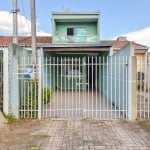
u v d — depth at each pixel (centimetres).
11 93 793
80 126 718
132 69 804
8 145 555
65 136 621
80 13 2111
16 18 1047
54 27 2134
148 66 909
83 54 1853
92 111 925
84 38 2112
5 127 707
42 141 582
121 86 956
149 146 551
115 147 543
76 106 1099
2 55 790
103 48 1559
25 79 837
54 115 878
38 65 825
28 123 752
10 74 789
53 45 1547
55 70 1792
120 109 949
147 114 880
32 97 833
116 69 1091
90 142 575
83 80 1741
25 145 555
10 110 792
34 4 948
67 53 1786
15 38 1045
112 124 744
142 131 670
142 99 1143
